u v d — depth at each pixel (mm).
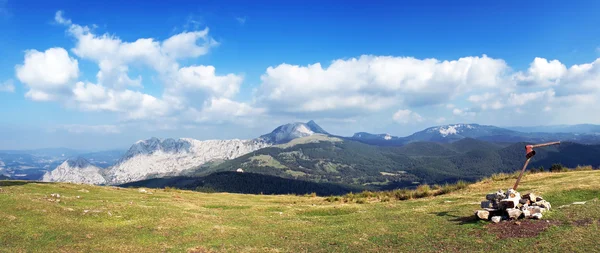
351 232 23797
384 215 29469
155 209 32188
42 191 40406
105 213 28453
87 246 20453
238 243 22609
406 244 19484
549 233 17750
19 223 23219
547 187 33719
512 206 21562
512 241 17484
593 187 29719
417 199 42062
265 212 36656
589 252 14914
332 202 47781
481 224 21312
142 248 20859
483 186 43500
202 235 24578
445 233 20625
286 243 22281
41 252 18734
